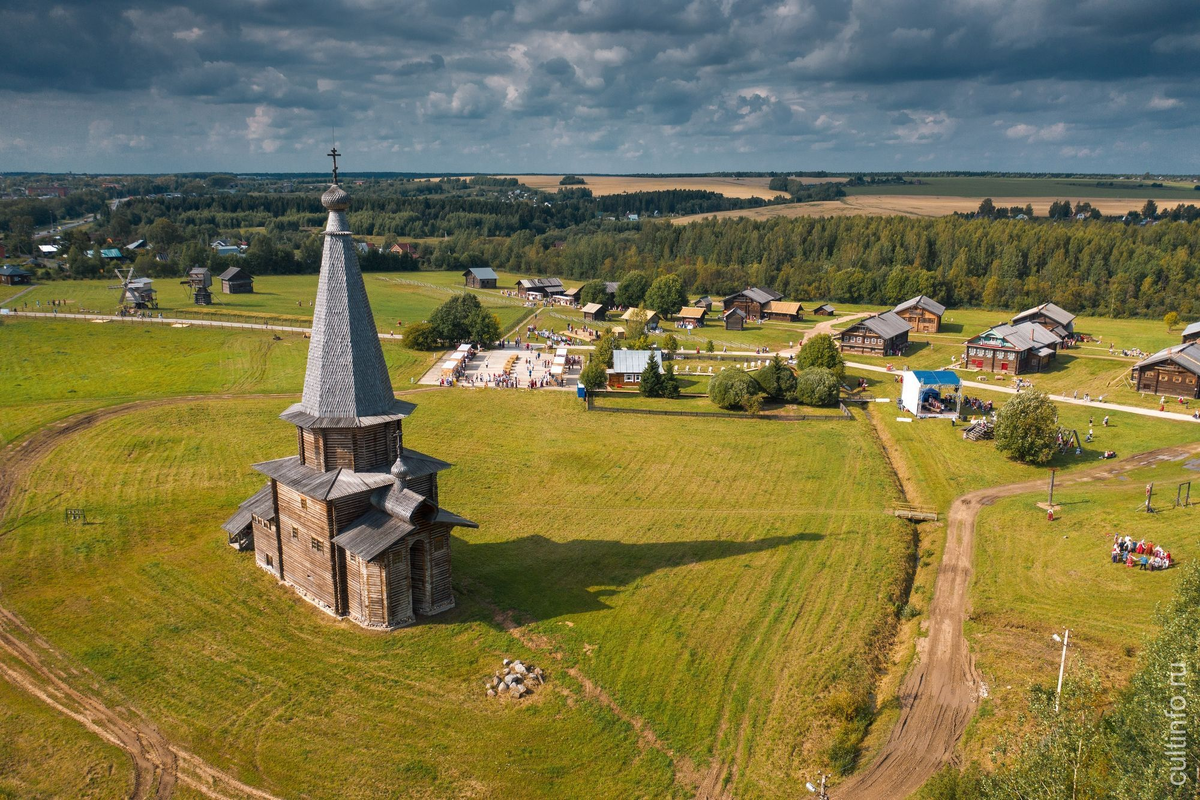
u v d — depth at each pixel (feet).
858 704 145.69
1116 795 98.17
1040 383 407.64
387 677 149.48
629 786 126.31
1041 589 188.96
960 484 265.54
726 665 158.51
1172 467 270.05
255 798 119.65
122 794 119.24
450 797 121.70
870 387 407.23
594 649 161.79
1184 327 553.23
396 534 159.33
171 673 148.56
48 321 471.21
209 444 282.77
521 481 262.26
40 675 146.92
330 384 164.66
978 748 136.15
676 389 384.47
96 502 229.66
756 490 260.62
